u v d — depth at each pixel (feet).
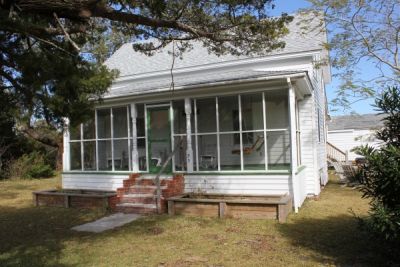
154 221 33.68
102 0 19.89
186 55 62.18
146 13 23.27
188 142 42.42
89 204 40.86
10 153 87.15
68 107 20.21
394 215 17.24
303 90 43.68
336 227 29.81
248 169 40.75
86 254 24.43
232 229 29.76
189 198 37.52
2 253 25.30
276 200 34.53
